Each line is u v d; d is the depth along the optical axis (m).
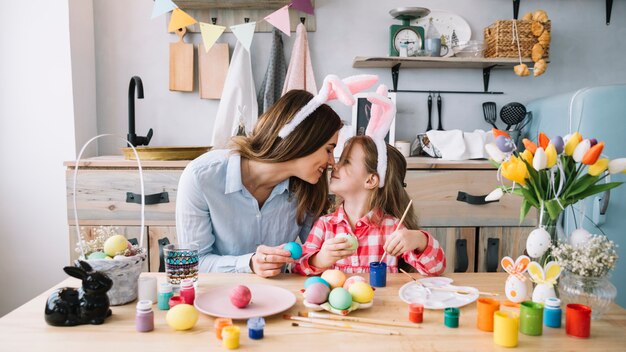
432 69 2.55
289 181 1.47
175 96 2.53
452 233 2.11
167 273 1.08
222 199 1.41
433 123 2.57
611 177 2.06
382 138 1.43
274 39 2.43
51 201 2.33
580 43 2.57
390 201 1.45
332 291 0.95
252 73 2.49
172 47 2.47
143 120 2.54
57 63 2.27
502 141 1.04
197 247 1.09
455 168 2.10
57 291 0.90
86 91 2.42
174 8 2.01
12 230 2.34
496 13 2.55
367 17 2.52
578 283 0.92
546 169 0.98
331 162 1.39
